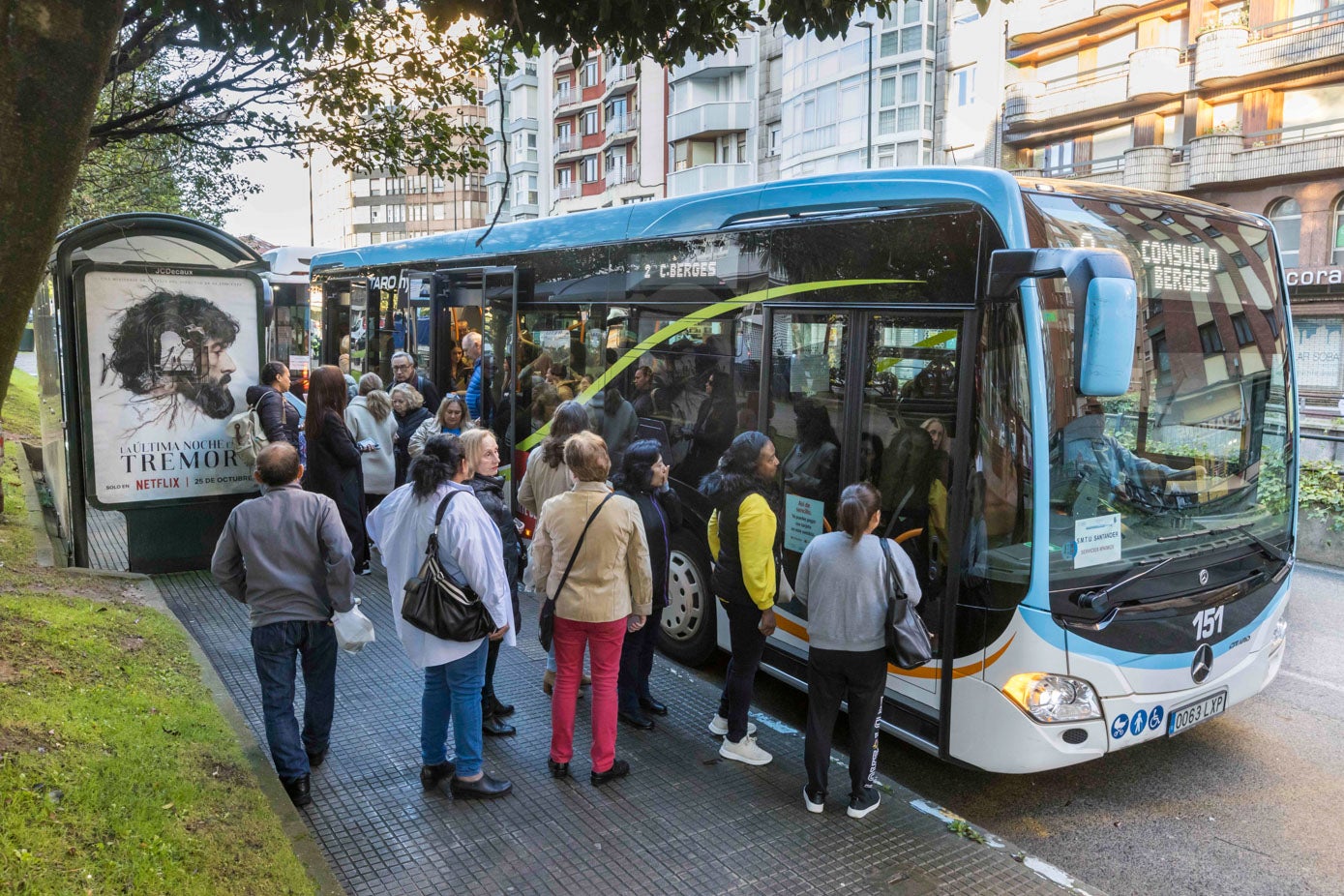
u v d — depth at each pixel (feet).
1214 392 16.40
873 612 13.87
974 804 15.87
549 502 15.05
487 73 28.58
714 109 130.41
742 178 131.95
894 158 107.24
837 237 17.39
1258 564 16.56
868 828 14.19
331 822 13.79
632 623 15.30
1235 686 16.12
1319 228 79.20
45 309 31.78
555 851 13.24
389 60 27.27
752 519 15.12
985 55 100.22
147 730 13.75
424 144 28.86
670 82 137.80
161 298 24.70
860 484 14.15
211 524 26.08
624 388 23.21
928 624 15.40
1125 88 88.94
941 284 15.38
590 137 186.19
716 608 20.54
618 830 13.85
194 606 22.89
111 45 8.52
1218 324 16.65
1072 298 13.53
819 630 14.17
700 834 13.83
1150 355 15.55
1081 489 14.35
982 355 14.57
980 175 15.07
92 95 8.47
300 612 14.20
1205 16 84.28
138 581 23.40
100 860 10.27
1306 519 34.55
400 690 18.56
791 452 18.34
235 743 14.49
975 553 14.58
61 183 8.41
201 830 11.64
